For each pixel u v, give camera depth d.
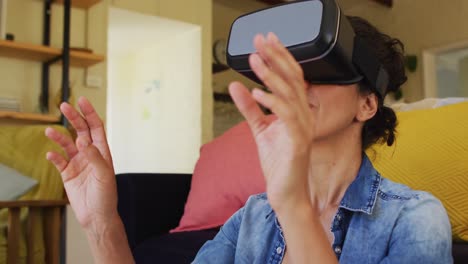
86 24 3.61
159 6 3.96
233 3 5.09
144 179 1.74
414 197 0.57
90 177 0.62
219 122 4.83
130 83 5.03
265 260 0.65
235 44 0.49
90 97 3.60
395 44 0.67
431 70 5.07
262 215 0.68
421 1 5.12
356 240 0.57
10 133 2.44
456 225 1.01
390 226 0.56
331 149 0.59
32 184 2.17
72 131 2.57
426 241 0.53
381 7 5.41
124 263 0.63
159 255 1.45
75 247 2.29
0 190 2.10
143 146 4.83
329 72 0.50
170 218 1.76
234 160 1.63
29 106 3.34
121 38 4.52
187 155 4.28
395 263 0.54
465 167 1.03
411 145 1.12
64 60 3.20
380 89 0.58
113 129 5.18
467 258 0.86
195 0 4.18
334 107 0.54
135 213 1.68
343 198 0.59
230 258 0.71
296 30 0.45
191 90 4.27
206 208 1.62
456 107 1.15
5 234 1.99
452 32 4.85
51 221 2.04
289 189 0.43
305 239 0.43
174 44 4.47
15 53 3.18
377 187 0.59
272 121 0.45
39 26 3.41
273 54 0.38
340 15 0.46
